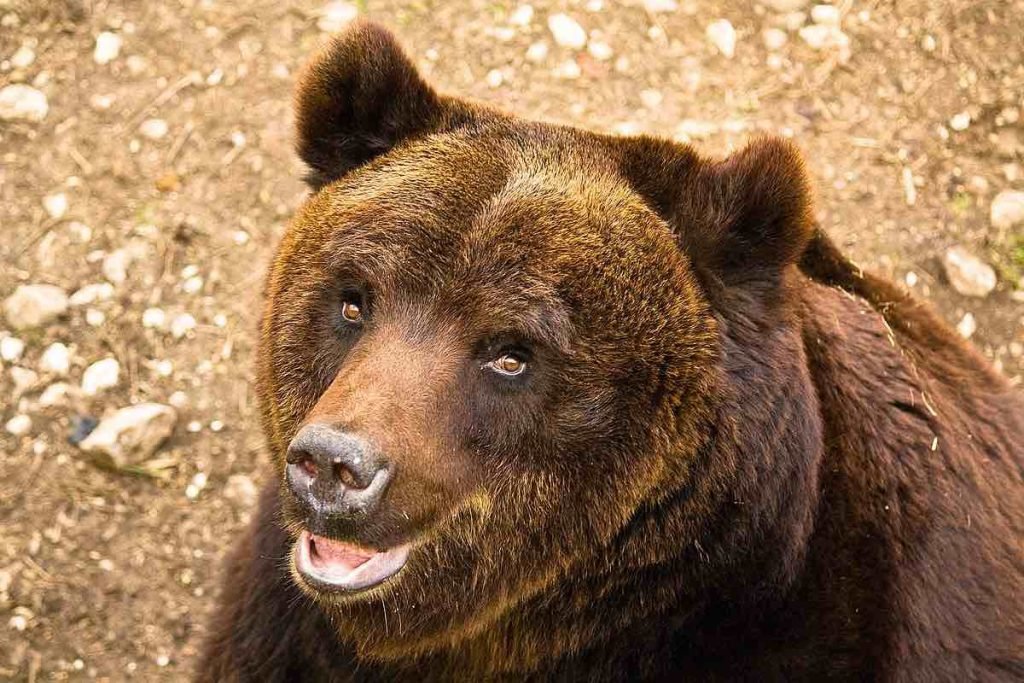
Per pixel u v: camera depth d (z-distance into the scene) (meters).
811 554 6.75
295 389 6.52
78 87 11.34
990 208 11.23
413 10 11.75
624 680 6.83
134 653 9.48
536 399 6.14
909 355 7.52
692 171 6.48
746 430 6.32
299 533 6.32
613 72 11.60
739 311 6.38
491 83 11.45
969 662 6.73
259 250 10.77
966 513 6.95
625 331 6.08
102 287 10.51
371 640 6.75
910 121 11.60
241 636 7.55
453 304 6.05
